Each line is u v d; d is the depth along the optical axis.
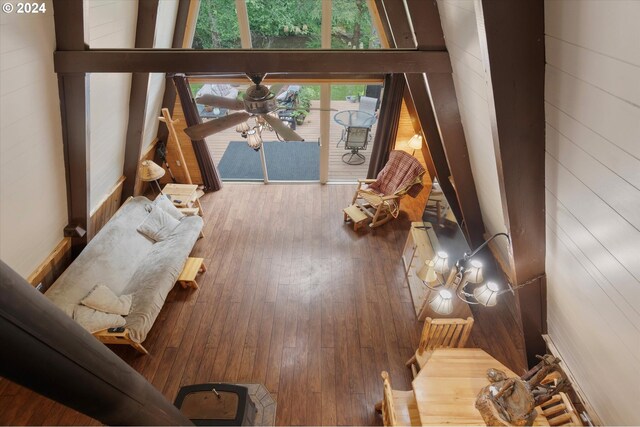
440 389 2.71
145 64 3.05
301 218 5.70
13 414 3.16
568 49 1.63
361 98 5.94
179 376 3.54
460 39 2.65
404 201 6.01
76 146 3.56
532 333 3.12
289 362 3.67
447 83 3.16
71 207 3.95
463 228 4.57
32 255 3.55
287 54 3.00
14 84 2.71
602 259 1.89
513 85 1.92
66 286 3.50
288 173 6.78
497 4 1.74
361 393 3.42
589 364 2.54
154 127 5.55
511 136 2.07
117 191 4.94
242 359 3.69
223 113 6.47
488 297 2.89
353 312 4.20
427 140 4.20
